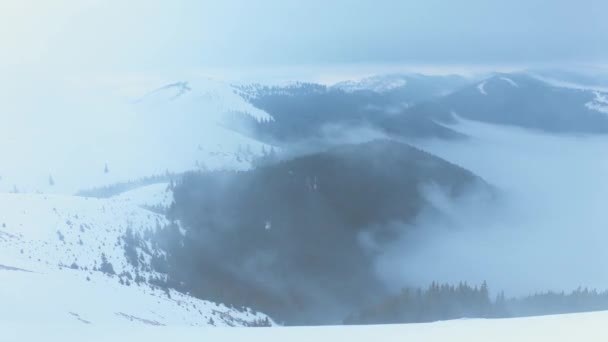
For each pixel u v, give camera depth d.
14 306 20.38
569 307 48.53
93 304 24.88
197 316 38.34
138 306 30.28
